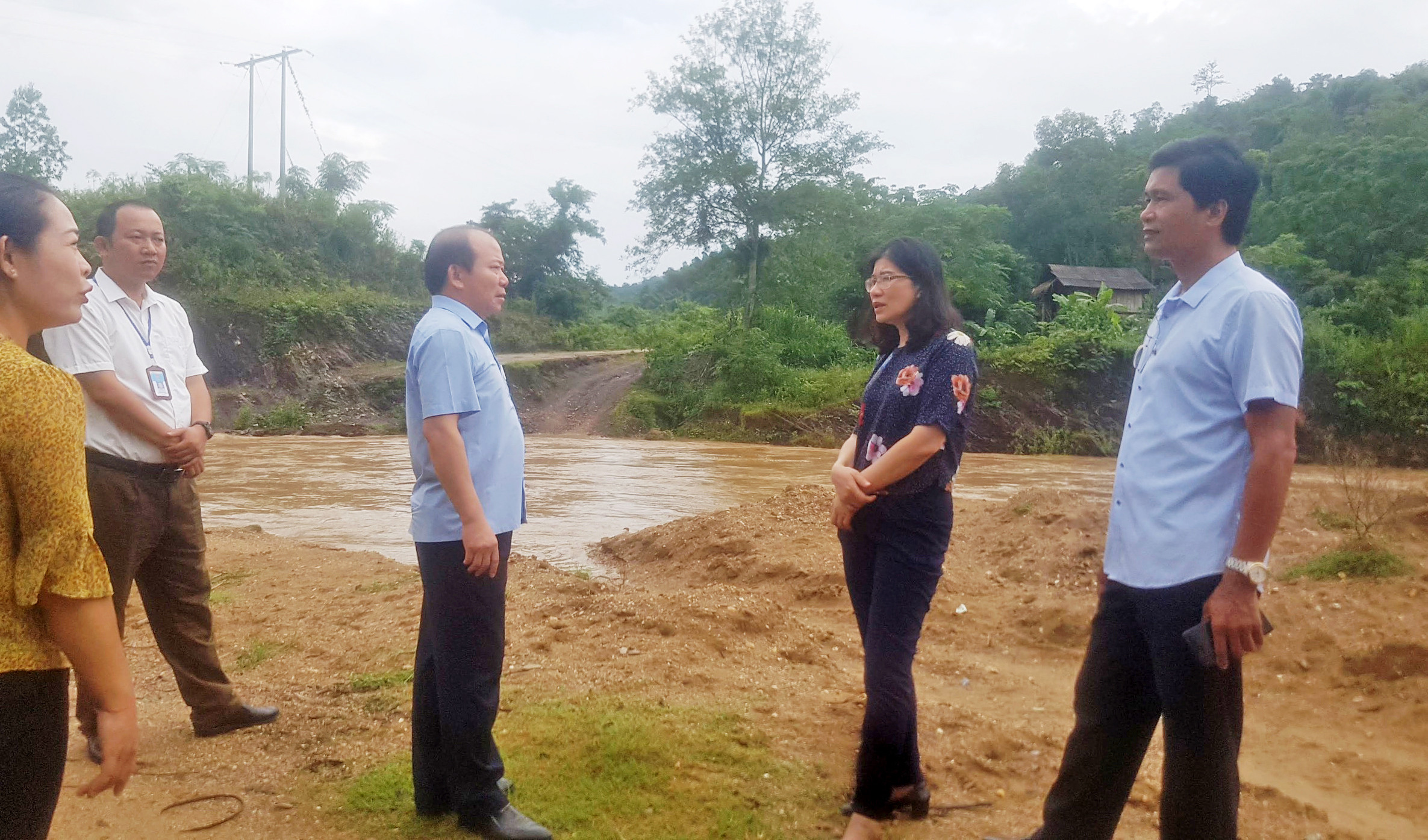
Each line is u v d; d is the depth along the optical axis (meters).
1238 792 2.45
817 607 6.15
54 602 1.86
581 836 2.96
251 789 3.37
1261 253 37.28
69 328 3.49
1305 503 6.71
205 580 3.87
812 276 35.56
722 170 33.91
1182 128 67.56
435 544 2.97
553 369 35.03
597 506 12.02
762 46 34.06
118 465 3.58
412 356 3.00
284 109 50.09
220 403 31.44
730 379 30.47
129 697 1.96
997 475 17.94
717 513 8.46
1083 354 28.73
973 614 5.71
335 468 16.89
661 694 3.86
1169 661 2.43
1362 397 25.75
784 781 3.26
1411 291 31.39
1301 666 4.58
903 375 3.08
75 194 41.41
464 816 2.98
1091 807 2.68
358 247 47.22
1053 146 71.81
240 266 39.97
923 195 50.69
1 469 1.83
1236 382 2.36
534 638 4.57
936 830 3.08
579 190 63.44
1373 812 3.44
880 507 3.06
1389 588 4.89
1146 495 2.51
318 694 4.16
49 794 1.95
